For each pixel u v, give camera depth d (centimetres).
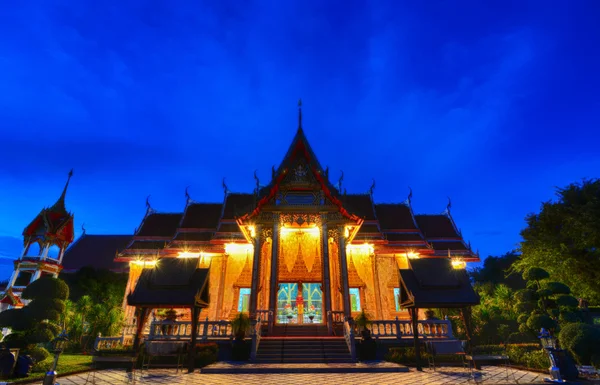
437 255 2945
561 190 2247
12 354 1130
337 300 2298
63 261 4509
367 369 1289
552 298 1576
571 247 2061
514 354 1498
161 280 1298
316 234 2662
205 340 1652
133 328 2436
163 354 1426
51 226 3484
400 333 1714
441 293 1282
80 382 1096
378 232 2955
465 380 1099
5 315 1335
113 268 4450
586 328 1228
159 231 3128
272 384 1044
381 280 2780
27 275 3969
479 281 5753
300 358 1534
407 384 1034
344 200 2338
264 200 2298
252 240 2386
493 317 2177
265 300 2547
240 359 1550
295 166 2464
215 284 2695
